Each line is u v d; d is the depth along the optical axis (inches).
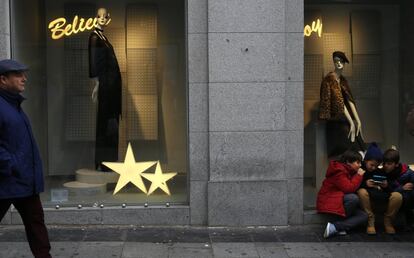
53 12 290.7
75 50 294.2
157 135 291.7
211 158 271.6
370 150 272.7
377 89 309.3
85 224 274.7
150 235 261.3
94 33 294.7
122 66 294.7
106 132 295.3
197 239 255.9
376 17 306.0
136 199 288.0
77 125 295.7
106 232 265.3
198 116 273.9
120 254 233.3
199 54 271.9
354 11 303.7
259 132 272.4
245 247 245.0
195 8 271.0
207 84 272.4
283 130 273.1
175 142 289.1
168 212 276.7
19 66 190.1
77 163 295.4
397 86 310.5
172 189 288.7
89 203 283.4
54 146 294.2
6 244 244.8
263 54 269.7
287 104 278.2
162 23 289.7
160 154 291.6
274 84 271.0
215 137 271.1
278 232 268.4
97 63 295.1
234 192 272.7
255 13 268.4
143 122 293.4
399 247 248.1
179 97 288.5
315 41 300.2
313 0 299.7
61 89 294.4
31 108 288.7
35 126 290.2
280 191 274.4
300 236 262.7
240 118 271.1
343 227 263.4
